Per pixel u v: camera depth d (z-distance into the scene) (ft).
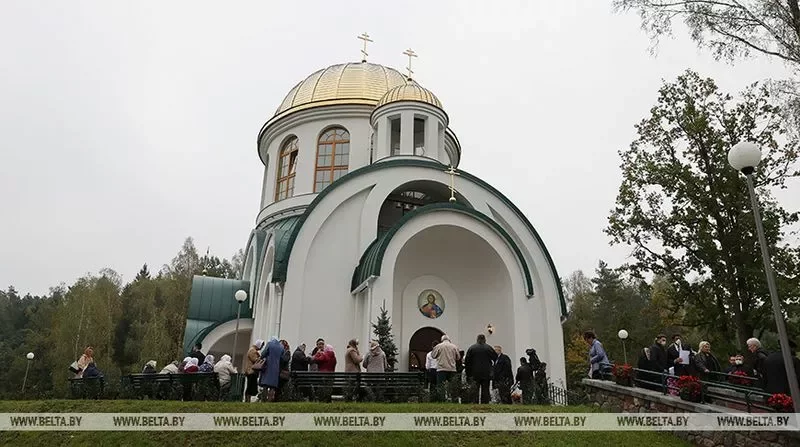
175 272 176.45
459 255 65.16
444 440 30.45
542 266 69.82
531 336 65.67
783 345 26.76
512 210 71.82
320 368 41.75
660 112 68.80
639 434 32.63
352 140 82.48
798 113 43.27
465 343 65.05
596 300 150.41
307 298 61.11
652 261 67.92
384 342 52.16
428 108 72.59
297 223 63.26
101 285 156.87
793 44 40.75
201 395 38.93
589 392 44.14
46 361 148.05
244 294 56.75
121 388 39.65
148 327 146.82
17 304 271.90
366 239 64.39
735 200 63.10
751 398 32.27
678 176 65.41
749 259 61.62
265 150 94.38
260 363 37.81
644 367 39.86
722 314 63.67
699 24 42.75
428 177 68.95
